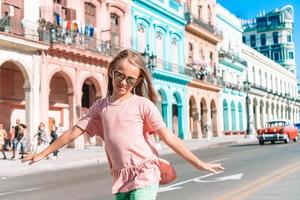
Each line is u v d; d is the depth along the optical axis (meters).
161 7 39.50
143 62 3.13
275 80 79.06
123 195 3.04
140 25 36.88
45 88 25.73
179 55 42.91
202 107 47.88
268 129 30.52
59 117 30.12
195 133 44.81
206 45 49.41
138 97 3.13
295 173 12.33
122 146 3.03
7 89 26.39
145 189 2.97
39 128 21.97
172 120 40.53
